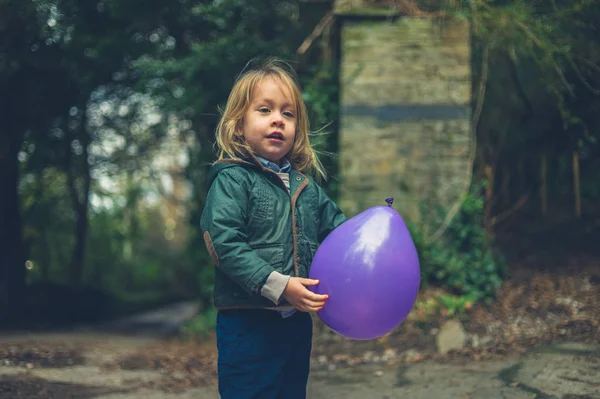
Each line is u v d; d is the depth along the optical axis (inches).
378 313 87.4
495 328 205.3
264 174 91.9
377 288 86.7
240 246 85.0
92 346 276.2
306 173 104.6
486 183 257.8
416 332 208.8
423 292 233.0
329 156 268.4
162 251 887.7
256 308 89.0
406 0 261.9
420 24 259.0
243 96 93.9
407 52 259.1
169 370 215.6
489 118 269.6
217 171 91.4
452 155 255.8
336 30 278.2
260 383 88.3
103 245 616.7
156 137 481.1
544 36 241.3
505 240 274.4
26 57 370.6
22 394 168.1
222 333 90.7
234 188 88.8
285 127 92.9
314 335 218.2
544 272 244.5
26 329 380.2
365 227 90.7
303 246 91.9
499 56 262.4
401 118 257.9
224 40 309.4
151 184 611.2
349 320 87.7
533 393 141.1
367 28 260.7
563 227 276.4
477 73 264.2
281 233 89.8
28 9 335.6
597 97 269.9
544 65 253.8
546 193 286.7
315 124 269.4
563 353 168.6
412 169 256.4
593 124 275.1
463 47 257.1
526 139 279.4
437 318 214.2
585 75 261.6
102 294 550.0
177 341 304.7
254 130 92.4
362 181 257.6
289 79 95.2
